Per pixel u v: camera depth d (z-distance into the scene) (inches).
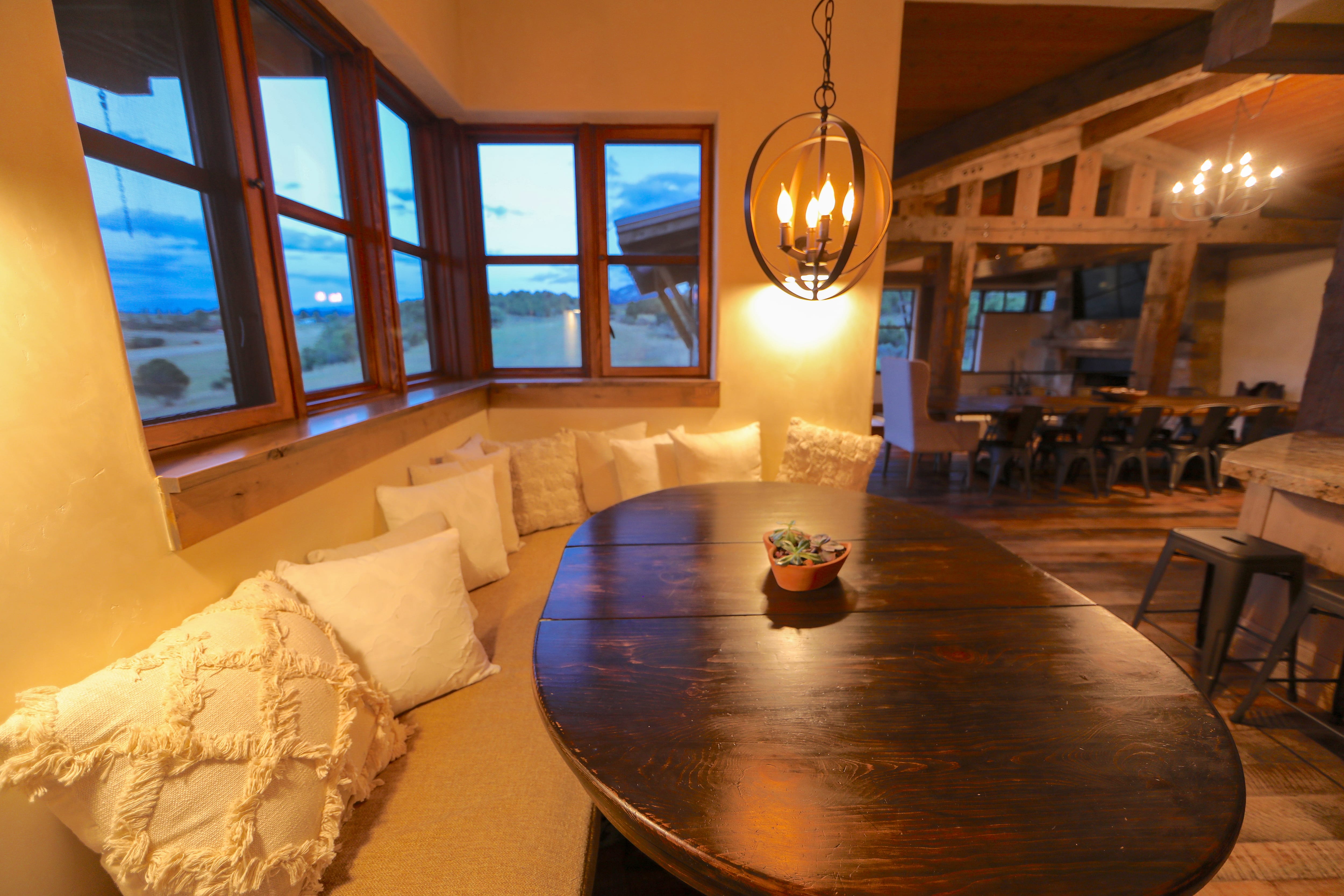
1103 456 217.0
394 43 79.0
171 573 38.6
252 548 47.2
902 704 34.4
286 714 34.7
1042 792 27.4
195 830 29.6
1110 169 233.3
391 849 36.9
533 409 116.6
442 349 117.1
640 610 47.1
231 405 56.1
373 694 43.0
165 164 47.9
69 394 31.6
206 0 53.1
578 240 119.0
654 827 25.7
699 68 103.7
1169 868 23.2
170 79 48.9
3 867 28.5
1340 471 67.7
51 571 30.6
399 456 75.7
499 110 104.3
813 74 104.7
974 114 177.6
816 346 116.5
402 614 49.1
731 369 117.0
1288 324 246.7
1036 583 51.4
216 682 33.2
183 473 38.7
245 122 57.1
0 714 28.1
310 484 54.8
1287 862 53.3
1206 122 196.7
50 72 30.7
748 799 27.2
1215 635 77.3
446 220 112.4
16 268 29.0
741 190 108.5
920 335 334.0
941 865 23.6
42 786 26.4
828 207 53.2
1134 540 139.3
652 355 123.7
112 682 30.0
